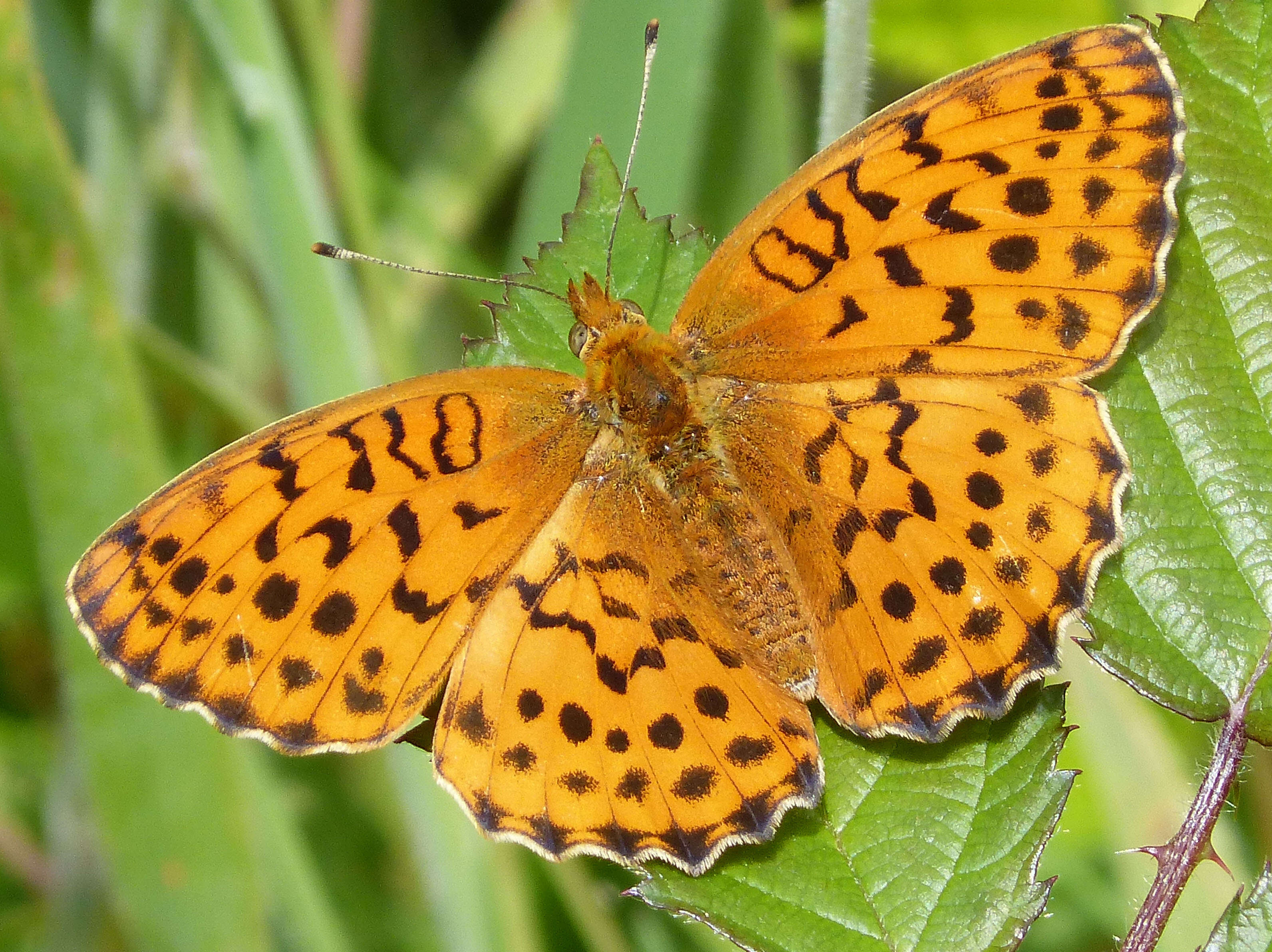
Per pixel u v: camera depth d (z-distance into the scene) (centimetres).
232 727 25
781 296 25
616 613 25
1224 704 25
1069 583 25
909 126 25
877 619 25
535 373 25
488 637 25
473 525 25
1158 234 24
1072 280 25
